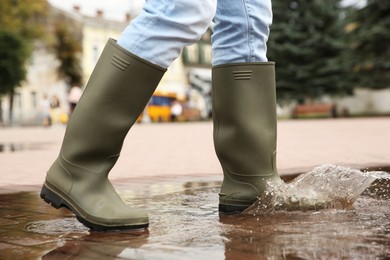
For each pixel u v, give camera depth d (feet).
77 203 6.08
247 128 7.18
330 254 4.73
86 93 6.07
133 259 4.77
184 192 9.91
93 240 5.59
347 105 124.16
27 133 59.31
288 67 104.42
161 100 110.22
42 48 136.05
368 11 94.07
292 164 17.02
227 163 7.32
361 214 6.75
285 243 5.22
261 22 7.34
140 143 33.53
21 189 11.42
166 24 5.90
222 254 4.85
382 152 20.86
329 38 102.53
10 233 6.10
